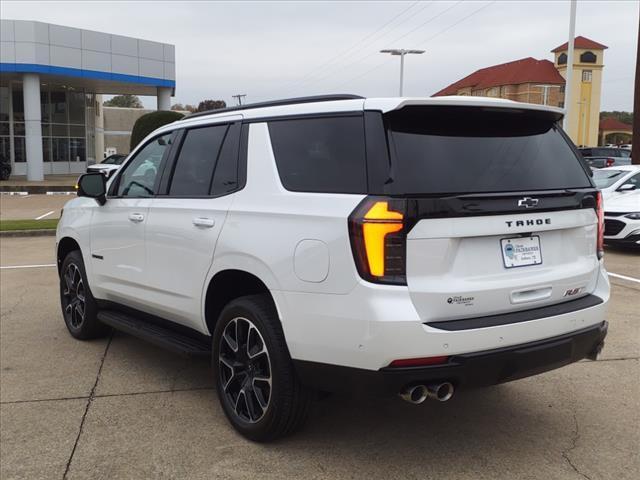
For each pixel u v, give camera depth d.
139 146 5.15
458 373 3.10
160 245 4.46
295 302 3.34
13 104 34.25
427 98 3.21
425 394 3.11
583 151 30.53
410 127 3.27
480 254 3.26
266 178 3.71
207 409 4.27
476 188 3.25
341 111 3.42
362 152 3.24
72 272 5.95
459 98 3.32
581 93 83.06
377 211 3.04
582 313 3.55
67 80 31.84
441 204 3.10
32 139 29.94
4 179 31.38
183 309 4.30
